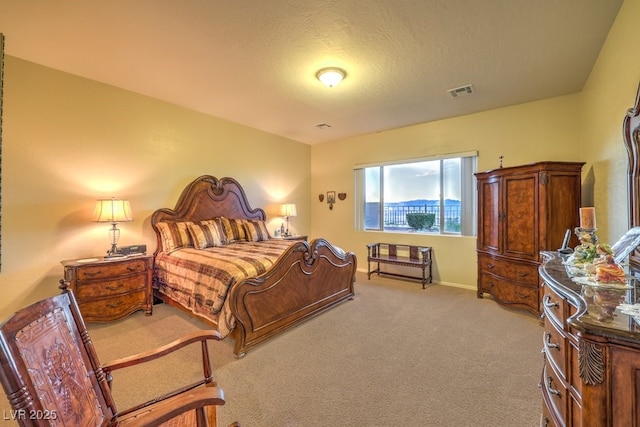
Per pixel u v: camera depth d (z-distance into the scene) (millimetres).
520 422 1602
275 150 5551
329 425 1594
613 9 2053
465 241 4414
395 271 5191
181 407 863
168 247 3533
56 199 3000
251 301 2428
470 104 3906
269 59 2730
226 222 4273
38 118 2879
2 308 2693
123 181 3498
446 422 1610
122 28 2260
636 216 1820
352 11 2049
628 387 791
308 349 2457
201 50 2582
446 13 2072
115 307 3006
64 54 2668
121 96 3457
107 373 1150
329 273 3379
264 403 1772
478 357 2311
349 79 3135
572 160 3553
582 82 3248
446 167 4688
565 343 1168
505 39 2400
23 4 1971
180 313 3289
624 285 1138
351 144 5785
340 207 5977
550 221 3043
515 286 3342
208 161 4402
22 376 748
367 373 2096
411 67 2875
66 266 2762
